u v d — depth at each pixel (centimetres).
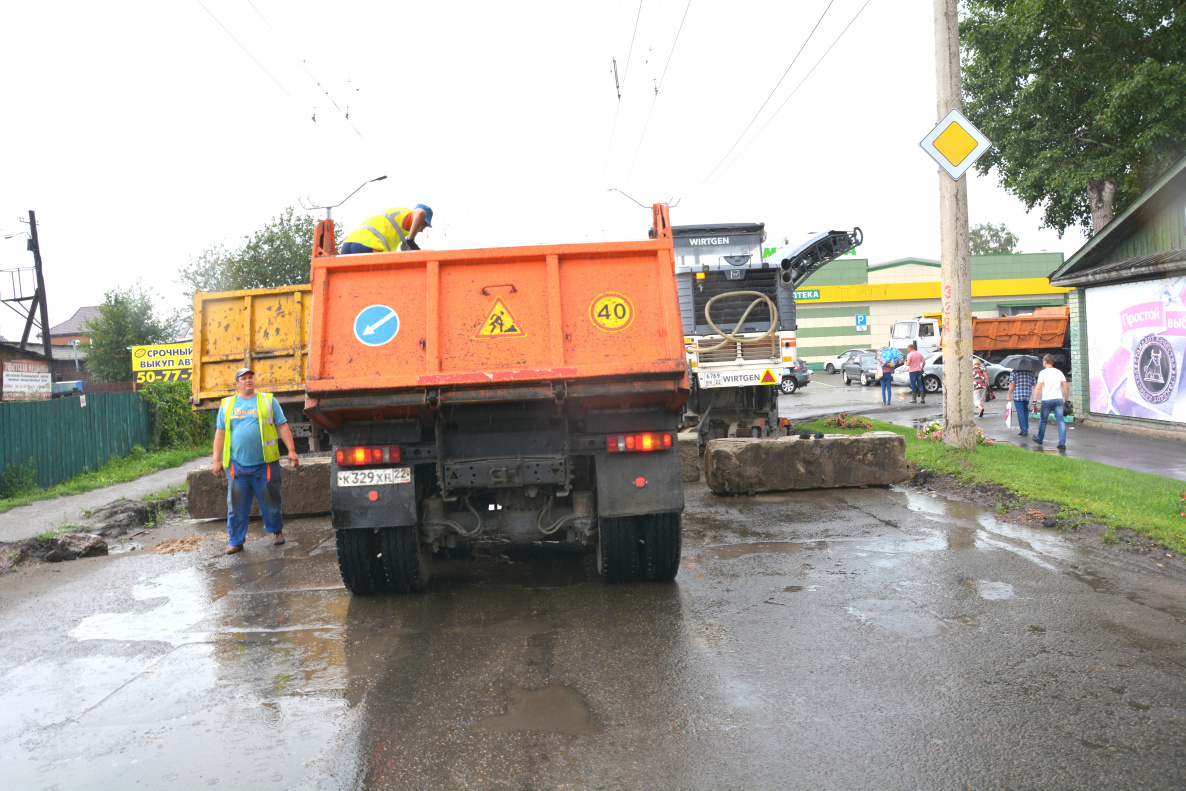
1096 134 2380
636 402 571
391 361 561
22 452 1395
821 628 496
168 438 2033
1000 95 2552
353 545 587
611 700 395
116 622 576
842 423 1662
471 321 568
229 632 537
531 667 445
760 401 1427
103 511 1069
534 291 574
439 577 675
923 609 529
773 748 338
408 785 315
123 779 329
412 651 480
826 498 995
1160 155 2188
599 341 567
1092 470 1021
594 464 600
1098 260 1778
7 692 439
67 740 371
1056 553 677
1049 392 1381
